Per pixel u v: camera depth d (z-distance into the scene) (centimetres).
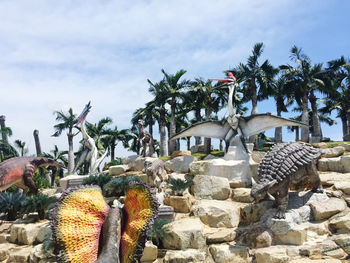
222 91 2995
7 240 1379
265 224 1121
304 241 1024
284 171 1100
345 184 1268
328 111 4038
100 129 3903
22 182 1605
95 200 524
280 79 2952
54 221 491
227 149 1875
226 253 1039
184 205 1330
